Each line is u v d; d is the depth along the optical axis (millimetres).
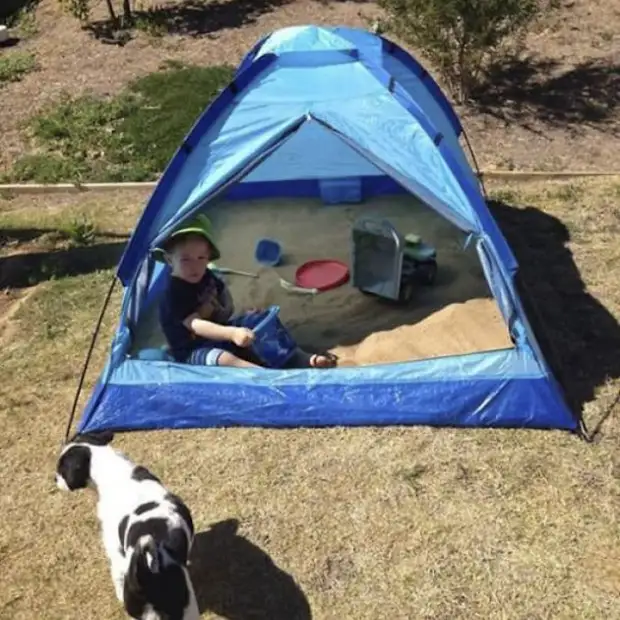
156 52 4559
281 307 2672
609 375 2305
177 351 2365
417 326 2504
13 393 2387
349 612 1740
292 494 2008
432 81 3062
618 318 2539
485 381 2156
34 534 1962
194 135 2479
